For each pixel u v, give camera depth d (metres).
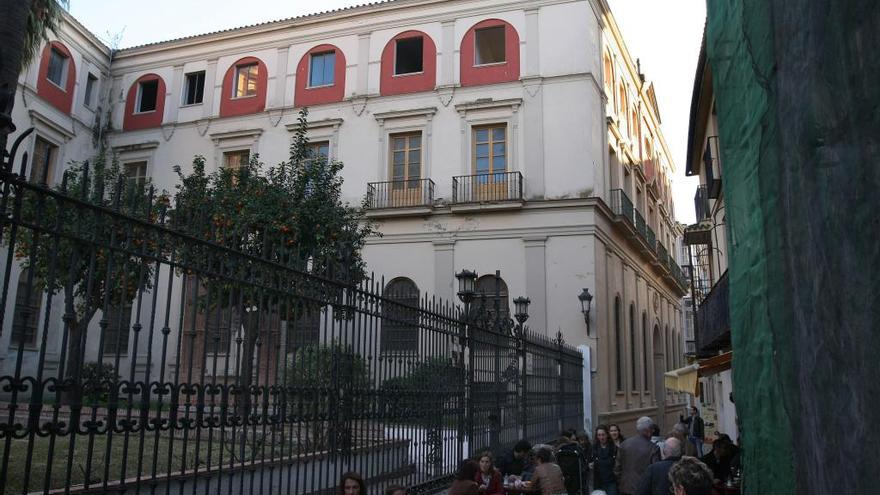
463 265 22.42
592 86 22.91
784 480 4.04
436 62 24.14
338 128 24.77
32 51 15.08
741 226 5.05
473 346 10.00
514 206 21.91
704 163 19.28
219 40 26.92
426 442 8.38
